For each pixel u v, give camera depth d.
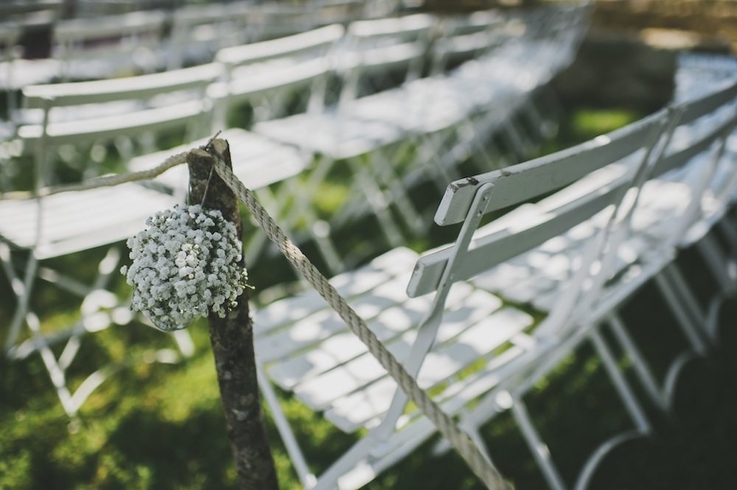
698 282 3.54
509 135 5.54
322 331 2.08
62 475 2.35
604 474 2.36
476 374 1.90
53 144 2.28
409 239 3.95
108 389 2.74
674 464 2.40
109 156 4.94
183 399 2.69
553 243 2.64
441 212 1.33
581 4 5.13
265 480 1.75
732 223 3.96
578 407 2.70
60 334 2.90
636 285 2.27
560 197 2.88
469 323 2.10
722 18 6.39
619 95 6.26
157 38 4.23
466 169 4.92
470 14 6.85
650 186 3.10
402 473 2.37
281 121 3.75
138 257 1.47
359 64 3.38
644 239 2.60
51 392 2.71
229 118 5.68
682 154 2.14
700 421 2.60
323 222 3.93
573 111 6.10
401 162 4.95
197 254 1.43
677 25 6.54
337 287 2.32
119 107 3.80
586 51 6.26
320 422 2.60
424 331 1.55
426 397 1.17
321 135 3.53
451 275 1.47
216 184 1.49
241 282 1.53
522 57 5.02
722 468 2.38
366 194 3.95
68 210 2.68
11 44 3.30
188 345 2.96
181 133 5.35
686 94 3.50
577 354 2.99
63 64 3.69
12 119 3.40
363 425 1.74
